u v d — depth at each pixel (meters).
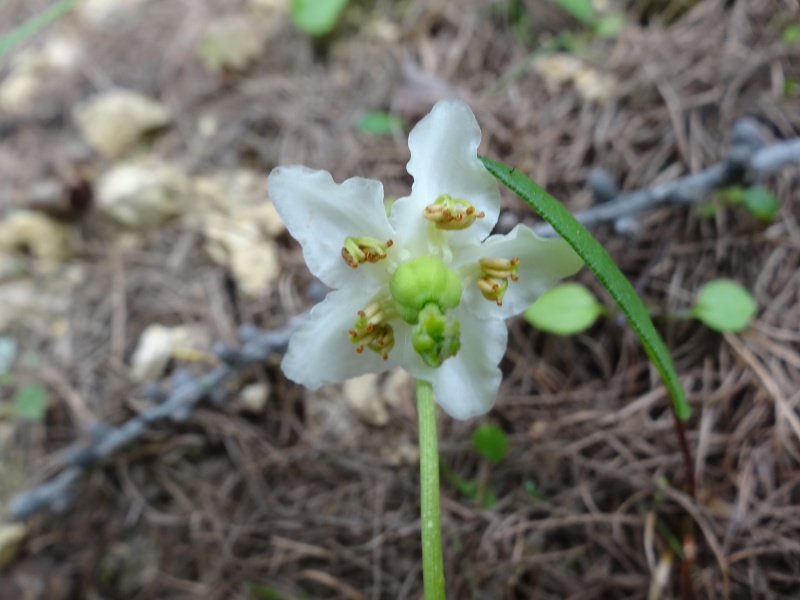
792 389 0.05
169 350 0.06
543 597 0.05
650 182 0.06
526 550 0.05
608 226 0.06
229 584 0.06
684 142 0.06
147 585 0.06
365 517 0.06
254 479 0.06
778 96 0.06
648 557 0.05
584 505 0.05
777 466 0.05
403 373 0.06
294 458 0.06
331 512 0.06
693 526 0.05
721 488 0.05
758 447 0.05
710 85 0.06
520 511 0.05
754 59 0.06
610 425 0.05
